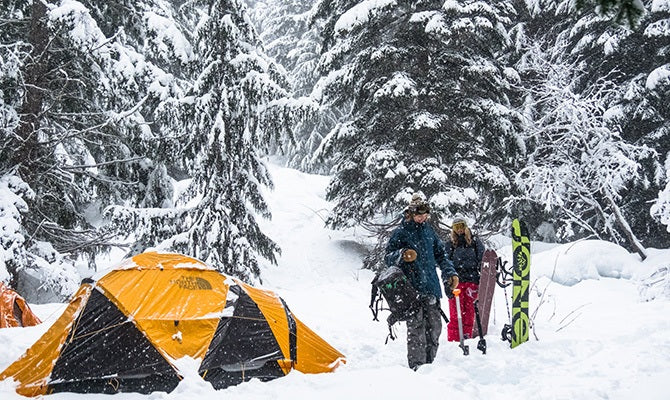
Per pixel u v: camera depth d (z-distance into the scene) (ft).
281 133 44.29
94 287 17.66
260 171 46.29
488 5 50.49
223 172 43.75
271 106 43.14
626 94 58.23
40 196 42.78
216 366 16.99
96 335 16.65
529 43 65.00
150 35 43.65
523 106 59.72
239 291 19.04
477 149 49.98
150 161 48.26
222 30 43.19
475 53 52.75
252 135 43.88
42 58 41.47
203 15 44.04
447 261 20.11
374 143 52.65
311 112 43.01
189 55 43.91
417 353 18.25
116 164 47.34
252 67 43.62
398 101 49.75
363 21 49.90
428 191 48.29
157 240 43.27
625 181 57.16
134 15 47.42
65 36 41.37
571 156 57.41
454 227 24.27
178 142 44.06
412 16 49.60
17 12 43.73
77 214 46.16
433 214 47.11
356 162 53.52
